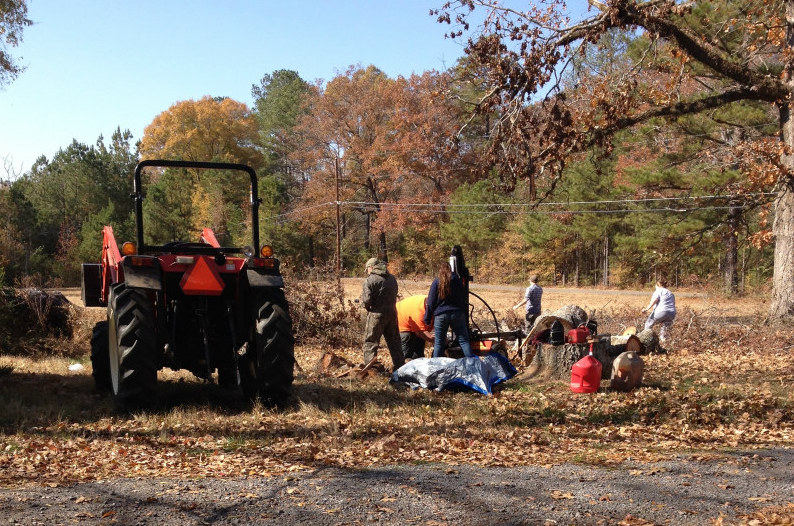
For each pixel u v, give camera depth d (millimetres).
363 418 7023
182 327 7602
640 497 4332
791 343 14523
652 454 5824
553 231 46938
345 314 14383
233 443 5824
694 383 9898
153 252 7629
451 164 53219
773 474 5070
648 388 9273
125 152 75875
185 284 6977
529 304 14984
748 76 15945
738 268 39438
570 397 8523
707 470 5164
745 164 17203
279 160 80500
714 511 4051
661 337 14781
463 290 9391
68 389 8461
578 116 14383
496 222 52656
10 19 20281
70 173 70562
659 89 16438
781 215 16953
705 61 15625
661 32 14719
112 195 68812
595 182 42031
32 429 6121
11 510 3801
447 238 54781
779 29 16219
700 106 16422
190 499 4105
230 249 7891
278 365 7145
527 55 13398
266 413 7070
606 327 17031
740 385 9734
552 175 14219
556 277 51344
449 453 5699
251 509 3936
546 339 10500
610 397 8578
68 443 5594
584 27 13875
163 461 5125
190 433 6168
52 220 66375
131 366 6758
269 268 7453
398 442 5949
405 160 55656
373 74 72625
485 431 6637
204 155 73312
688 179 25453
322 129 61750
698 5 18609
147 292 7062
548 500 4238
